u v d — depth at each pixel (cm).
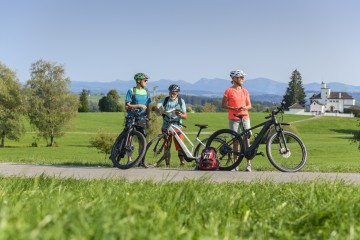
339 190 550
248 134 1133
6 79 8100
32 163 1359
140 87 1196
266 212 429
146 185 617
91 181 710
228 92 1159
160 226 322
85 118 13350
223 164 1136
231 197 460
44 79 8256
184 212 408
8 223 273
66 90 8369
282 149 1099
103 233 274
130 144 1152
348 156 5572
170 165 1223
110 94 17888
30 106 8269
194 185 567
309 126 13162
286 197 529
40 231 264
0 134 8150
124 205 394
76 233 264
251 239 330
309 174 1027
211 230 322
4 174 942
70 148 7812
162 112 1201
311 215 393
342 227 349
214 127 12019
